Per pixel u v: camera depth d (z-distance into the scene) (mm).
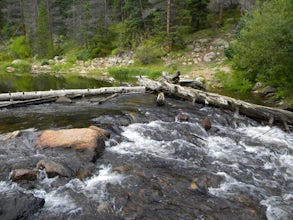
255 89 16641
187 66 25688
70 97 13688
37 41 44062
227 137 8625
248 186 5625
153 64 28594
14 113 10688
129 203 4820
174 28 31141
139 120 9820
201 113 11078
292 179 6094
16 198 4465
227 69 21641
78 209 4629
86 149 6469
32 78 24625
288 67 13094
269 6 14391
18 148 6832
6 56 44219
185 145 7672
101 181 5508
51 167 5605
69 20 49812
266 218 4613
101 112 10789
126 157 6691
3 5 52344
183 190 5293
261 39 13172
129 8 36094
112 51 36344
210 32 31062
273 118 9648
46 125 9023
